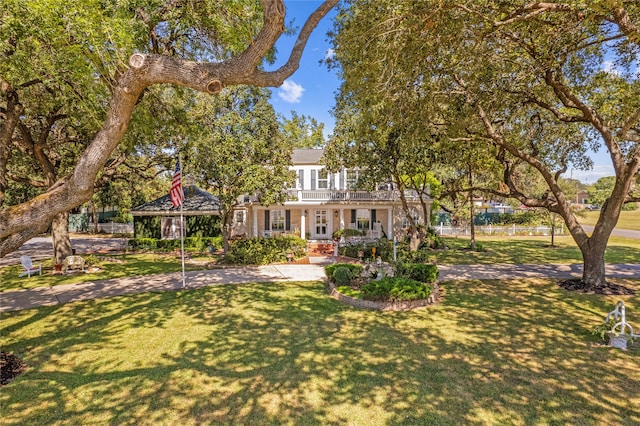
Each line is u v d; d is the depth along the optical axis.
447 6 6.68
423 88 8.73
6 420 4.28
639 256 18.08
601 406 4.57
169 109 10.87
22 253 22.06
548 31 8.08
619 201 10.81
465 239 27.88
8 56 6.65
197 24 8.25
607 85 10.86
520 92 10.29
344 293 10.20
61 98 8.90
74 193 4.93
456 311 8.91
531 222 32.62
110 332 7.54
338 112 14.12
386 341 6.88
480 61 8.09
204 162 17.59
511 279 12.80
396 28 7.27
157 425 4.18
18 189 29.86
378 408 4.54
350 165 17.78
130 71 4.39
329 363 5.91
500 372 5.54
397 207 24.94
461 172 22.05
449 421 4.25
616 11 6.67
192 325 7.95
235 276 13.89
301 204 24.11
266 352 6.39
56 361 6.07
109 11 6.52
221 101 17.00
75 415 4.39
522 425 4.18
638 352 6.30
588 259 11.45
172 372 5.60
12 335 7.39
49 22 5.91
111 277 13.75
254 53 4.32
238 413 4.44
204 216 26.47
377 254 18.44
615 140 11.04
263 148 17.33
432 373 5.52
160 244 23.44
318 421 4.26
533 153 13.09
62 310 9.26
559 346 6.60
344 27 8.48
